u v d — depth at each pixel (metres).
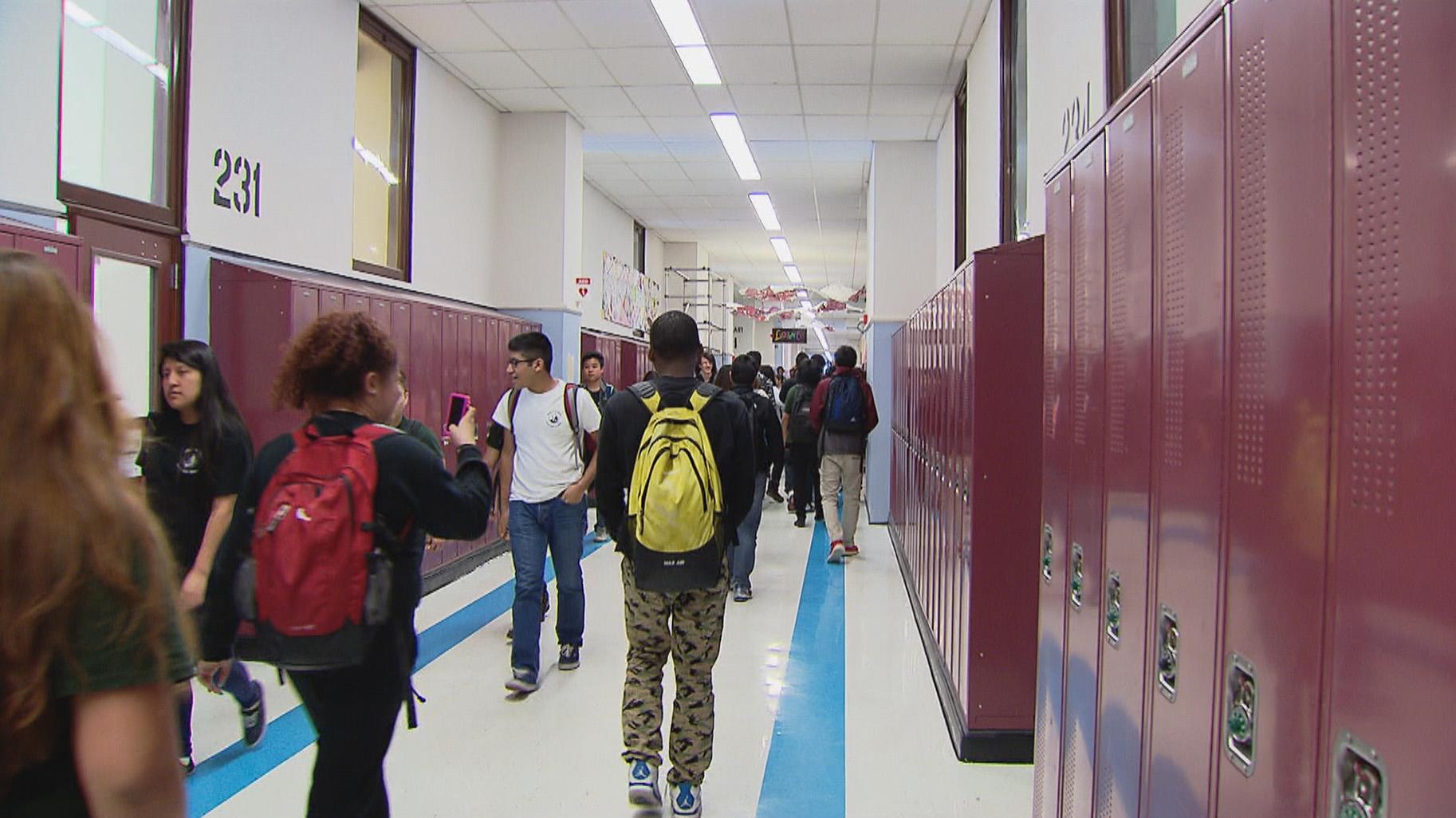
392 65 6.21
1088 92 3.32
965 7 5.46
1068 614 1.98
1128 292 1.59
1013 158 5.05
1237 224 1.17
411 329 5.54
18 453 0.78
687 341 2.63
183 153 4.06
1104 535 1.72
